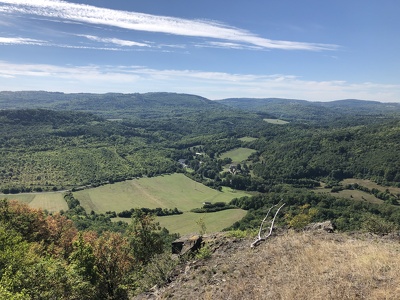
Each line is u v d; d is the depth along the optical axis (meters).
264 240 14.41
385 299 7.51
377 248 10.92
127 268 25.61
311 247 11.81
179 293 10.95
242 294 9.46
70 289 16.97
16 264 19.20
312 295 8.19
